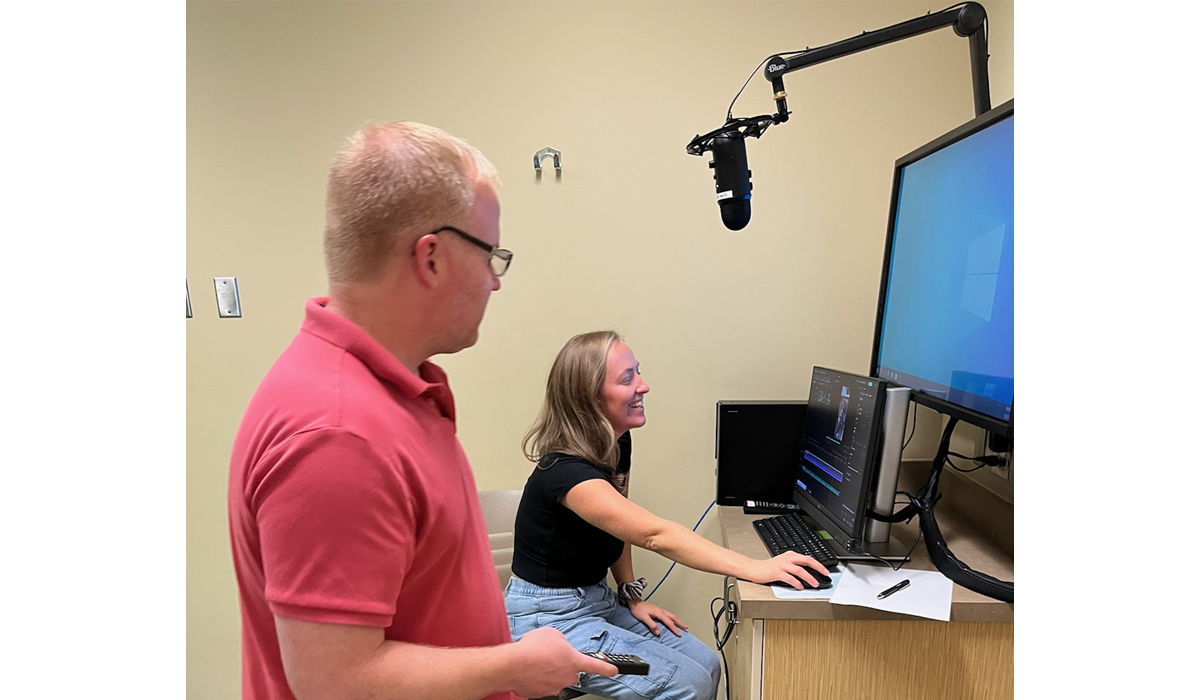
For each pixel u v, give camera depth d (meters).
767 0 1.99
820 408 1.66
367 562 0.69
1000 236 1.23
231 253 2.12
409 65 2.06
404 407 0.79
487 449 2.15
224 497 2.19
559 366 1.68
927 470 1.96
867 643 1.24
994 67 1.92
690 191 2.05
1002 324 1.21
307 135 2.09
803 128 2.02
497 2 2.04
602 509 1.46
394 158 0.76
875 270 2.04
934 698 1.24
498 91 2.06
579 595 1.65
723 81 2.02
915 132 1.99
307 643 0.68
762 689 1.26
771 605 1.22
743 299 2.07
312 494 0.67
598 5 2.03
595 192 2.07
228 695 2.24
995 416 1.22
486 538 0.96
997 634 1.22
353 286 0.78
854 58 1.99
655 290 2.08
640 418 1.74
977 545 1.48
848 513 1.37
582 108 2.05
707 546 1.36
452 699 0.75
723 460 1.96
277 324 2.14
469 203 0.80
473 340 0.88
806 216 2.04
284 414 0.70
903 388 1.41
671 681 1.49
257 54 2.07
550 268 2.09
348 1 2.05
